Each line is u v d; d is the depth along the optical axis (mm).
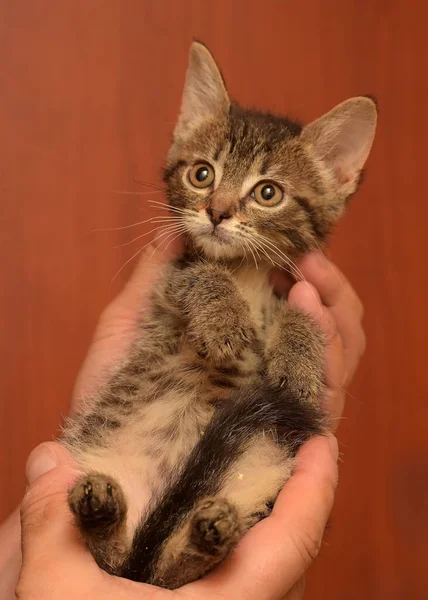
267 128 312
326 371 292
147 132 401
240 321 274
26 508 241
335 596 410
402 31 415
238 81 407
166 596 217
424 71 417
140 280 329
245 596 222
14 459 398
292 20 410
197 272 288
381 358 418
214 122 315
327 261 313
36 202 398
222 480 248
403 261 419
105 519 226
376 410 418
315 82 413
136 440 271
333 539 411
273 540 232
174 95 403
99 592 215
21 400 400
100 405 286
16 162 396
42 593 215
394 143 417
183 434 271
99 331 332
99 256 402
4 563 287
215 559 224
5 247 397
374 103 304
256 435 261
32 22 392
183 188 306
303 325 286
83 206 401
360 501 415
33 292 400
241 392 266
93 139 399
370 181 417
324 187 311
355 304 334
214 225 290
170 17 401
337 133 311
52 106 396
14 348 399
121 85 399
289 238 300
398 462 418
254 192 297
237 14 406
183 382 278
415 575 415
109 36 397
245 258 298
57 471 253
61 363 402
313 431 269
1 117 393
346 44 413
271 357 279
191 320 275
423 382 418
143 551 232
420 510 417
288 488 249
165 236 317
